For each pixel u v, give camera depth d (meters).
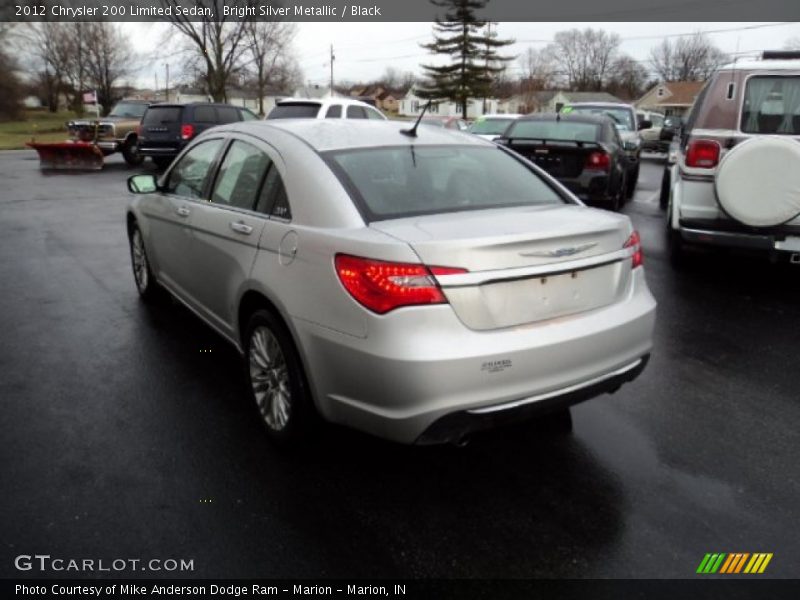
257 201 3.56
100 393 4.01
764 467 3.23
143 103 21.77
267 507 2.89
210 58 44.75
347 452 3.36
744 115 5.97
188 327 5.24
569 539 2.70
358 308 2.72
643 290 3.34
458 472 3.19
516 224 2.95
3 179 16.09
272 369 3.38
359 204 3.05
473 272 2.65
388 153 3.51
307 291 2.96
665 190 11.35
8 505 2.87
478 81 55.75
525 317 2.80
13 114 50.72
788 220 5.57
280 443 3.33
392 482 3.10
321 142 3.51
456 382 2.62
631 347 3.14
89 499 2.93
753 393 4.07
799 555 2.60
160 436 3.50
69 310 5.66
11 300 5.95
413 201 3.21
